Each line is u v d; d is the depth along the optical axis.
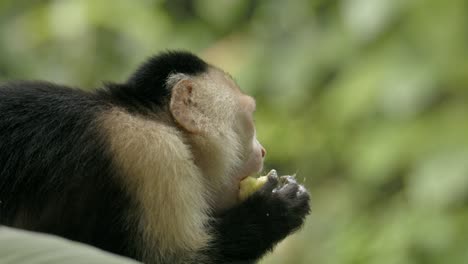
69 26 14.23
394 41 13.44
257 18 15.56
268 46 14.96
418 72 13.10
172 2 16.94
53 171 6.84
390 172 13.28
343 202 14.10
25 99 7.13
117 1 14.52
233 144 8.00
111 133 7.09
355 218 13.63
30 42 14.19
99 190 6.94
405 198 13.46
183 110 7.77
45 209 6.84
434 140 12.91
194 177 7.33
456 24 13.15
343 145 14.44
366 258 12.54
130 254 7.02
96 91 7.54
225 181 8.00
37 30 14.21
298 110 14.82
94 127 7.07
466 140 12.74
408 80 13.10
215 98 7.97
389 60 13.34
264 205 7.63
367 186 14.02
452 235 12.20
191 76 7.96
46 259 4.34
